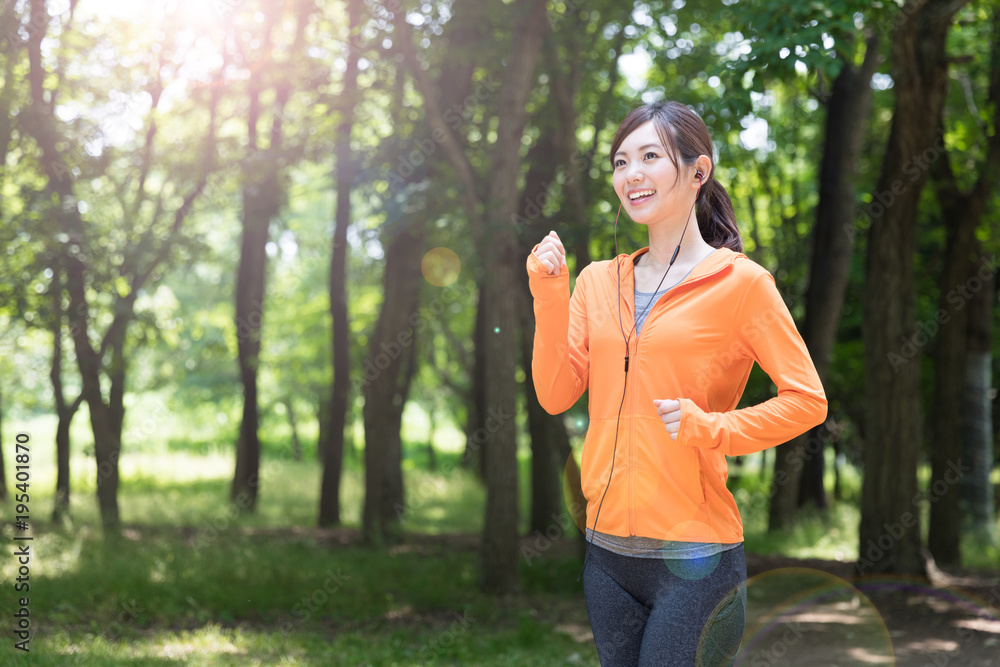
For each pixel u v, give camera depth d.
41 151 9.48
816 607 7.83
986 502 11.32
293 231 17.53
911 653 6.12
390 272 11.82
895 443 8.66
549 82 8.91
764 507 14.69
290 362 24.03
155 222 11.12
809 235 14.95
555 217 8.86
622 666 1.75
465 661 5.71
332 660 5.43
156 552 9.02
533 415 13.08
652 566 1.70
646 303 1.81
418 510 16.39
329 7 11.61
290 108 12.90
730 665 1.72
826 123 11.61
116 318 10.38
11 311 9.59
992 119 10.49
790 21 5.61
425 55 9.91
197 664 5.03
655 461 1.70
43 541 9.00
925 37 8.01
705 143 1.83
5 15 8.72
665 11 9.30
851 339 15.49
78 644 5.34
